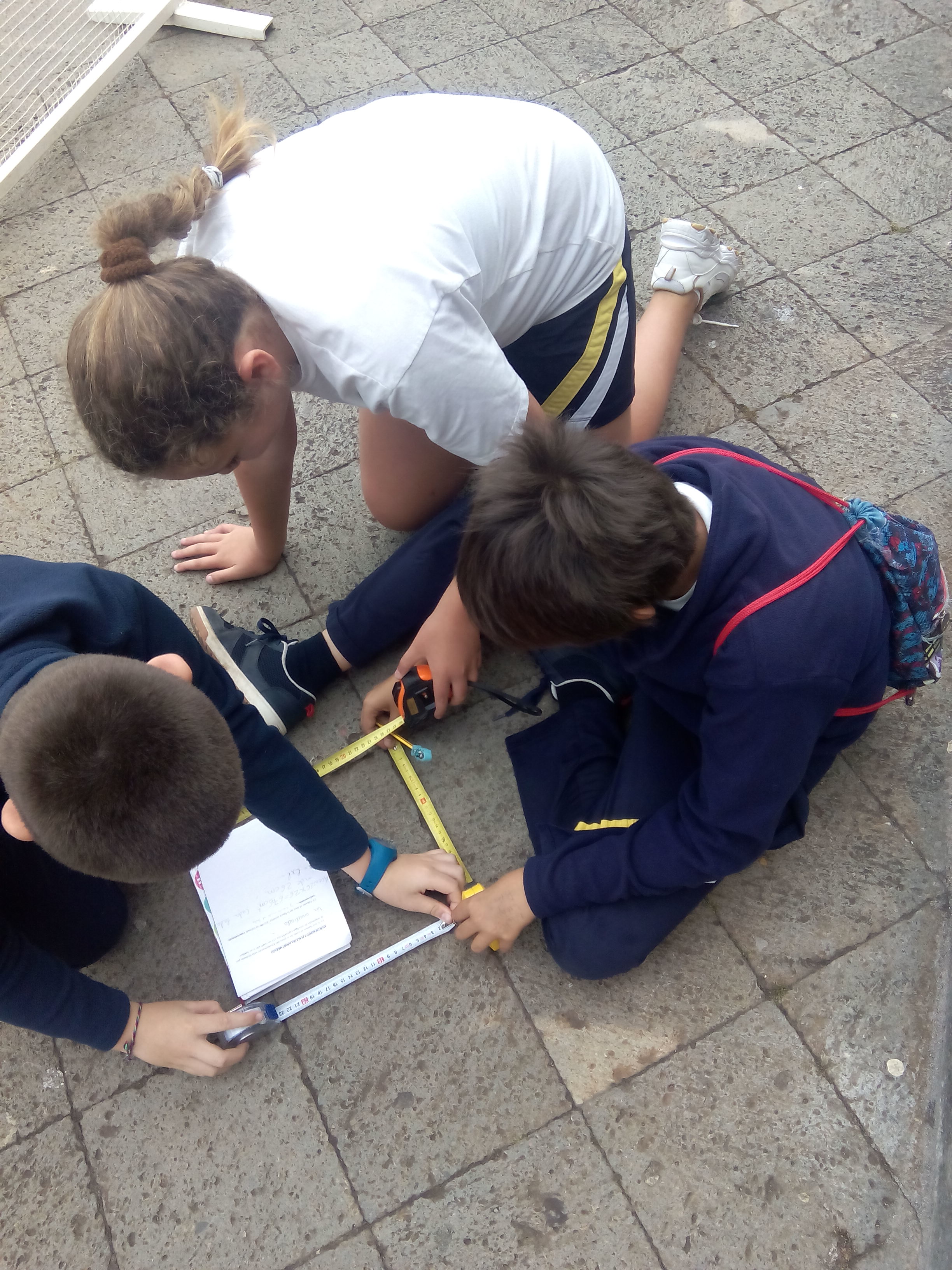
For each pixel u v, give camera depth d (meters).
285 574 2.02
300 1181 1.42
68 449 2.24
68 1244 1.39
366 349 1.14
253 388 1.14
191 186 1.15
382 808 1.73
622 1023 1.50
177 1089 1.49
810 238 2.41
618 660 1.42
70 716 0.90
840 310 2.28
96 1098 1.49
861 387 2.15
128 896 1.66
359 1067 1.50
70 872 1.44
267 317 1.17
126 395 1.05
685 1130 1.42
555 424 1.10
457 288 1.16
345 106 2.83
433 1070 1.49
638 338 2.07
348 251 1.14
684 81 2.77
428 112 1.32
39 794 0.90
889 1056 1.45
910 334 2.23
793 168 2.55
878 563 1.26
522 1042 1.50
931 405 2.11
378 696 1.77
